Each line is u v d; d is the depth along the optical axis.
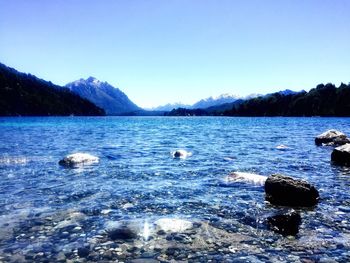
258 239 8.07
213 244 7.76
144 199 11.55
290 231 8.59
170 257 7.08
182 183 14.13
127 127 81.00
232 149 27.67
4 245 7.63
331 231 8.59
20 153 24.58
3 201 11.23
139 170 17.33
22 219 9.38
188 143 34.03
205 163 19.75
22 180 14.77
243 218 9.57
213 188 13.20
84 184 13.92
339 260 6.92
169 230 8.55
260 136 44.44
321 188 13.24
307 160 20.98
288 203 11.05
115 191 12.69
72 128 72.19
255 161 20.55
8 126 79.94
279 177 12.00
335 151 20.19
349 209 10.46
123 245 7.68
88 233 8.36
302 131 56.75
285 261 6.88
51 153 24.69
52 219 9.39
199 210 10.31
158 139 40.19
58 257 7.05
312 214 9.96
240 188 13.20
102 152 25.62
